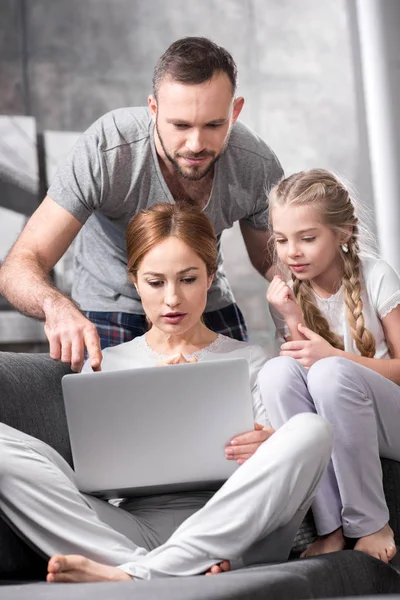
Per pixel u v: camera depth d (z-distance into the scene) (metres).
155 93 2.35
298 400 1.96
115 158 2.45
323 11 5.18
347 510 1.90
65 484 1.70
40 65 4.81
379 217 5.14
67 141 4.82
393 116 5.15
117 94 4.90
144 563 1.60
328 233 2.29
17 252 2.38
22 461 1.69
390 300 2.24
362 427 1.91
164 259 2.09
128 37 4.92
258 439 1.74
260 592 1.41
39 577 1.75
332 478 1.96
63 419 2.08
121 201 2.50
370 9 5.19
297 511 1.75
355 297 2.25
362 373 1.96
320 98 5.17
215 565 1.63
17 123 4.77
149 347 2.20
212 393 1.73
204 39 2.35
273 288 2.28
